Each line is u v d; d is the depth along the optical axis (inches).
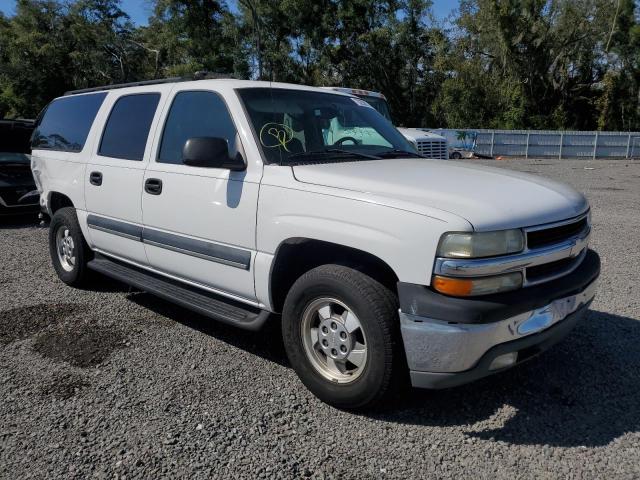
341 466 113.8
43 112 261.3
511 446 120.4
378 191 127.6
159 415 132.0
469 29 1688.0
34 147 256.1
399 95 1764.3
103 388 144.6
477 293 114.2
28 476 110.4
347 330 129.6
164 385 146.3
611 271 249.3
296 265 147.2
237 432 125.2
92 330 183.5
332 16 1576.0
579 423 128.9
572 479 109.7
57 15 1738.4
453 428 127.2
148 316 196.7
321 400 138.3
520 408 135.3
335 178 135.3
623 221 376.5
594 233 334.6
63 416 131.6
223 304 162.9
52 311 201.2
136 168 181.0
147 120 184.4
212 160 147.1
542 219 123.6
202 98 166.6
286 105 164.2
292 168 143.1
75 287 229.0
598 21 1606.8
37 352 166.4
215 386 146.0
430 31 1681.8
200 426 127.3
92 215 206.4
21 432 125.2
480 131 1175.0
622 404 136.7
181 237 166.9
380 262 127.6
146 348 169.5
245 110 154.0
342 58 1669.5
